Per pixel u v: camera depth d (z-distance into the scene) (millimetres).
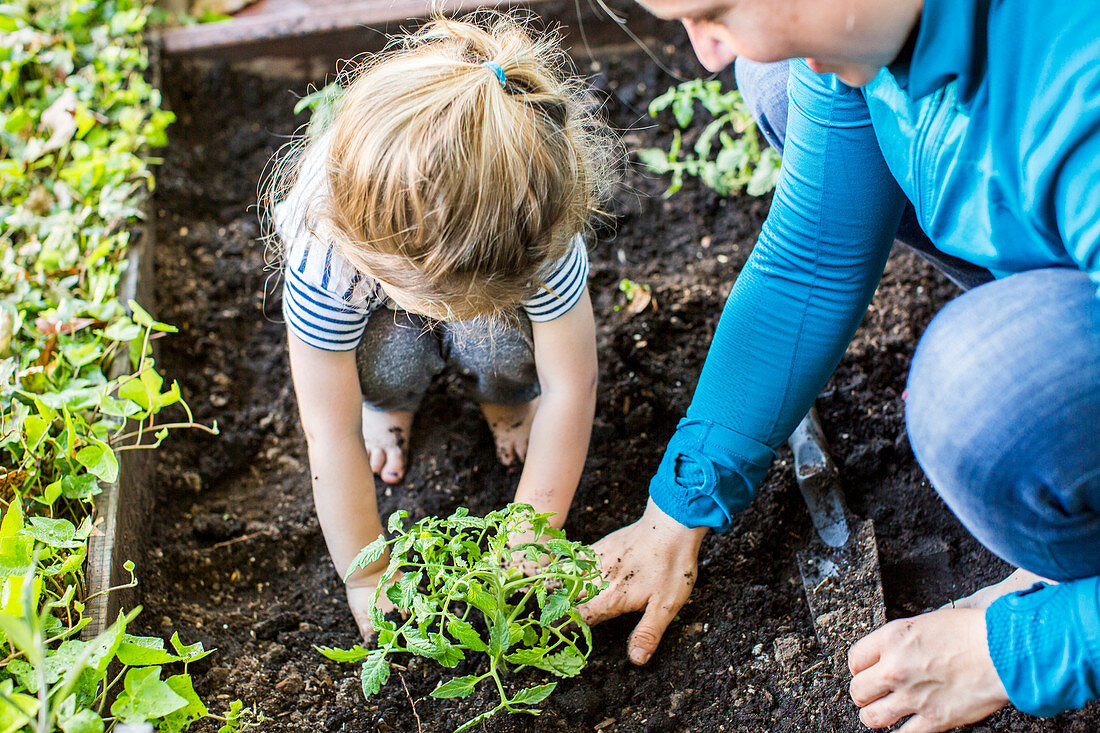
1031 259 1233
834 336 1626
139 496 1912
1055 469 1195
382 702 1700
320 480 1727
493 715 1666
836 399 2129
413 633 1494
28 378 1854
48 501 1646
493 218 1252
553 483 1767
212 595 1907
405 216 1249
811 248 1592
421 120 1248
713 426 1667
